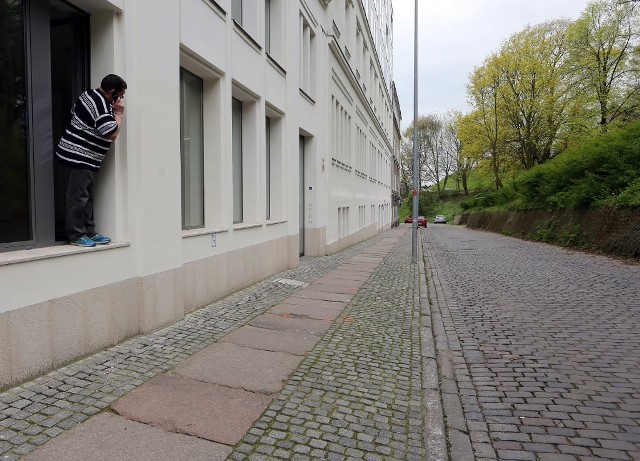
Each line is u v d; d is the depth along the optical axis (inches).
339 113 753.6
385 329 259.8
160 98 229.3
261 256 390.6
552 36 1414.9
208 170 316.5
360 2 924.0
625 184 705.6
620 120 1180.5
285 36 463.8
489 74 1560.0
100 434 131.4
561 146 1461.6
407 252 763.4
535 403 166.7
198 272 280.5
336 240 724.0
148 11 219.1
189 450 126.2
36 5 180.7
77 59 208.7
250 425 142.2
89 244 190.1
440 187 3449.8
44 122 185.9
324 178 634.8
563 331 260.2
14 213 174.6
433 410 157.6
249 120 386.9
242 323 258.5
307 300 329.4
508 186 1567.4
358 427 144.6
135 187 214.4
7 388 151.8
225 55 314.7
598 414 157.6
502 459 130.2
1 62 167.6
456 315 301.9
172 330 233.0
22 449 120.9
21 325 156.0
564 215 907.4
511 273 495.8
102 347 194.9
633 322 277.3
